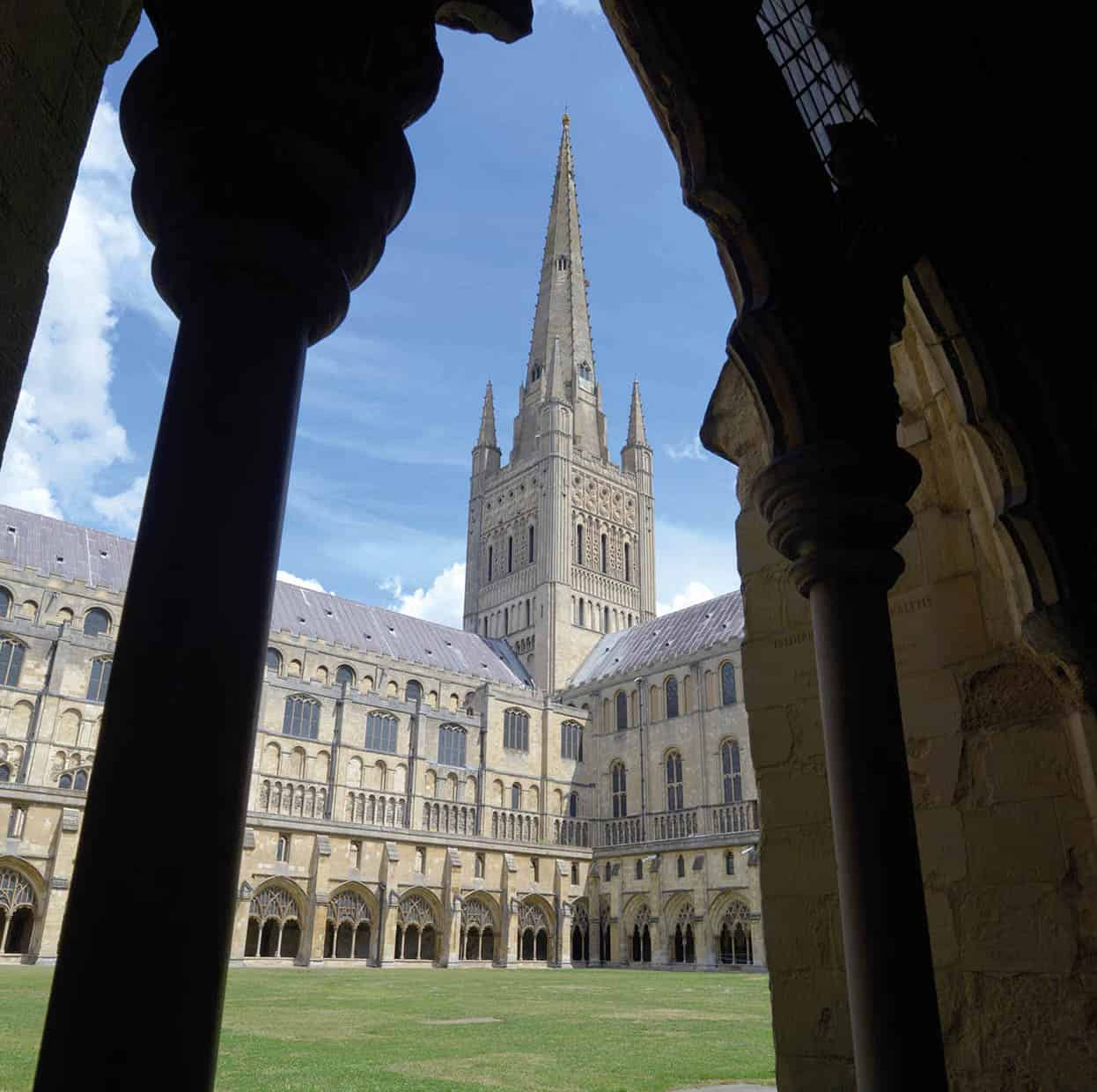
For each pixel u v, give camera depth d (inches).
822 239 202.2
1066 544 230.4
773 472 194.2
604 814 3026.6
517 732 3038.9
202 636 91.0
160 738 86.4
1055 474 233.9
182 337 104.2
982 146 243.4
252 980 1539.1
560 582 3602.4
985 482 244.1
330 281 110.7
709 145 197.8
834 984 255.8
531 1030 757.9
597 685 3201.3
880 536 191.0
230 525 96.2
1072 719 236.2
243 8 106.8
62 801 1989.4
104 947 79.5
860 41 248.1
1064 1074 220.4
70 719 2267.5
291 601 3034.0
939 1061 158.6
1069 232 247.0
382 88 113.0
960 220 235.8
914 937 164.1
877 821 170.7
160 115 105.7
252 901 2247.8
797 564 193.8
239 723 90.9
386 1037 693.9
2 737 2165.4
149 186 107.8
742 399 334.3
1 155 113.2
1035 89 248.5
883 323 207.8
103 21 134.8
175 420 100.0
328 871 2362.2
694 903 2509.8
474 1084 466.3
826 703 183.6
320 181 107.0
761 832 283.9
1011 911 238.1
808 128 256.2
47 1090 76.0
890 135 238.8
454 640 3474.4
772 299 197.9
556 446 3806.6
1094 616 224.5
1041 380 237.9
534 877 2790.4
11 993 981.8
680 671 2928.2
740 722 2719.0
